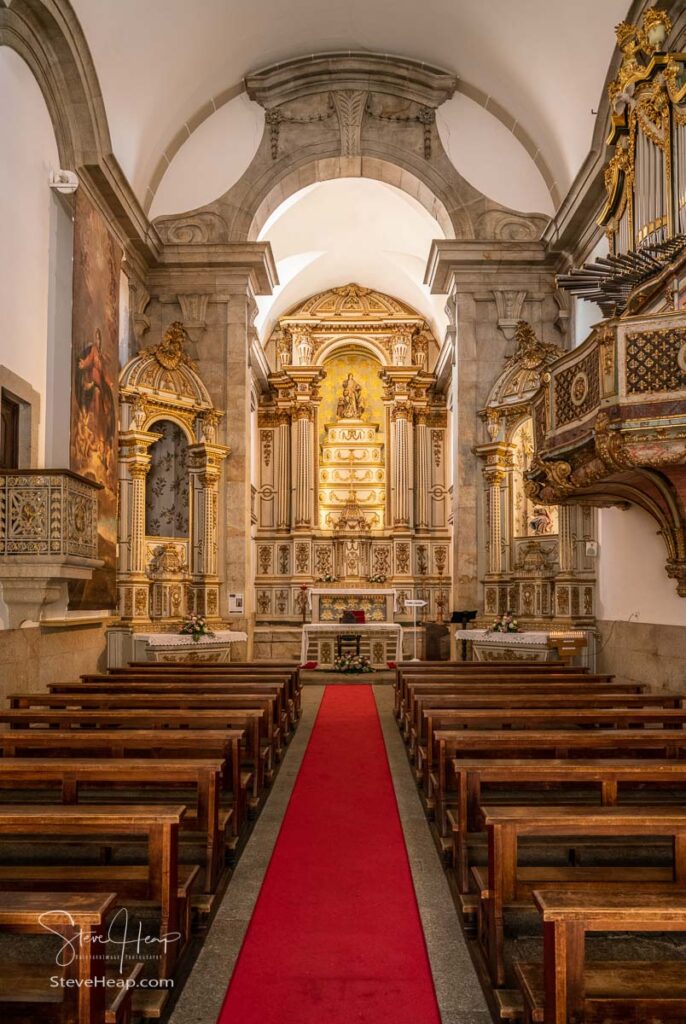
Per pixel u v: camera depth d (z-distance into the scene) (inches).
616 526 484.1
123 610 550.3
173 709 276.4
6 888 147.5
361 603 782.5
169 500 625.0
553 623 553.3
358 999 142.7
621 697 279.4
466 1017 136.7
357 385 883.4
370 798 271.1
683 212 322.7
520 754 235.6
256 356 742.5
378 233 787.4
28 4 357.7
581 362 319.3
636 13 388.8
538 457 350.0
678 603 391.2
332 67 608.1
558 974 103.0
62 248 420.8
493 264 609.0
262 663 443.2
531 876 150.3
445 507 859.4
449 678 359.9
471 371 612.4
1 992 107.1
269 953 159.5
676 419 271.3
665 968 116.0
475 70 584.1
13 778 173.6
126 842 180.5
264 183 617.6
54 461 406.9
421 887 193.0
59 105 409.1
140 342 598.9
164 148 593.3
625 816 140.3
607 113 449.1
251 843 225.0
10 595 326.6
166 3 472.7
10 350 350.9
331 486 863.1
